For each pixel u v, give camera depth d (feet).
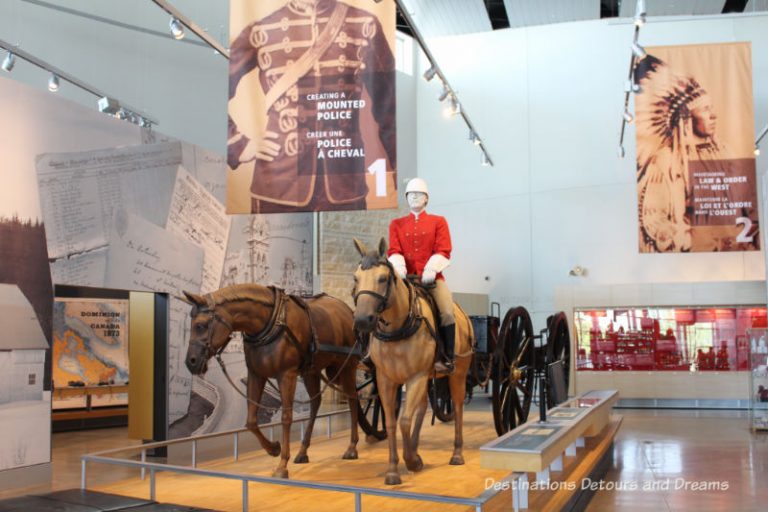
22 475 22.39
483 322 26.21
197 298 17.79
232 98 21.57
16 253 22.41
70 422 39.47
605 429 29.17
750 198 36.27
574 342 50.26
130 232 26.68
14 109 22.61
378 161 20.81
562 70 57.77
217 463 22.58
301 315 20.22
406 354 17.74
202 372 17.56
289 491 18.31
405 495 12.69
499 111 59.06
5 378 21.95
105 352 41.78
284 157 21.24
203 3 44.50
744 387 47.60
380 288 16.51
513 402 26.63
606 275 55.26
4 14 34.81
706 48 36.88
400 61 60.03
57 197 23.95
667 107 36.99
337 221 46.68
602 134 56.44
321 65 21.29
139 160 27.32
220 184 31.89
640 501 20.98
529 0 55.16
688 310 48.60
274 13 21.62
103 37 39.04
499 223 58.29
